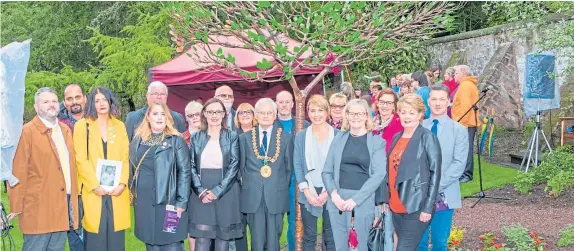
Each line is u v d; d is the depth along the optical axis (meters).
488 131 13.23
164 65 10.82
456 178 5.70
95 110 5.75
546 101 10.75
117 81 15.47
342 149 5.58
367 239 5.49
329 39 4.86
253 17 4.93
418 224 5.23
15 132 5.05
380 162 5.46
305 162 5.83
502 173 11.28
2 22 20.17
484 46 17.05
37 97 5.55
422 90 9.40
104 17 17.56
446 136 5.78
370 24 4.95
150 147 5.64
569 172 9.33
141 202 5.65
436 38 19.27
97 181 5.64
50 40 19.36
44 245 5.60
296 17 4.90
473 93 10.40
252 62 9.86
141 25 15.73
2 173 5.04
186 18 4.75
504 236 7.29
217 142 5.86
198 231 5.80
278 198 5.90
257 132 6.00
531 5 11.02
